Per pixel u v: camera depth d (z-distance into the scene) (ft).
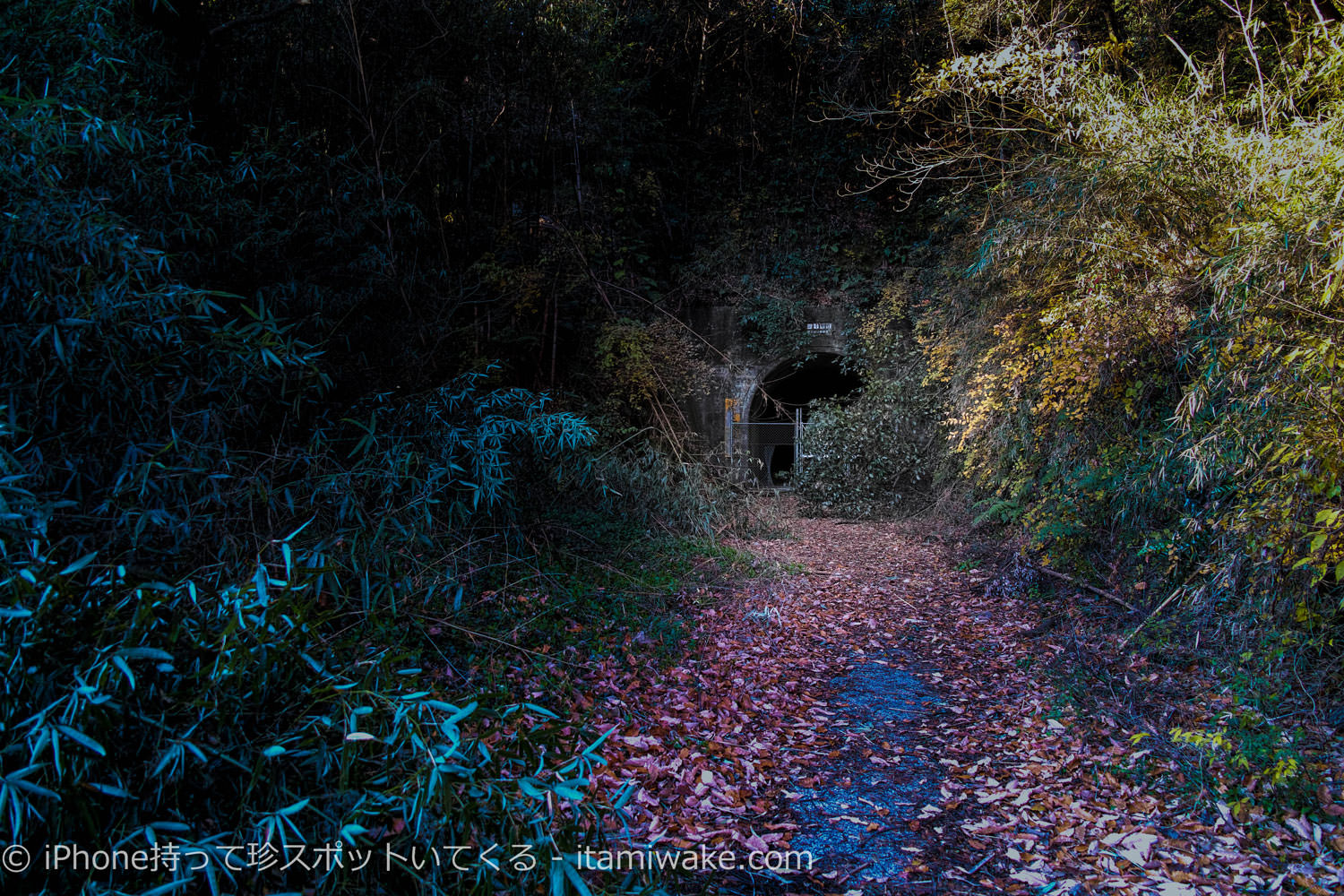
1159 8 23.84
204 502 10.28
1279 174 13.14
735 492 31.96
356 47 24.21
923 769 11.44
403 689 7.14
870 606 21.56
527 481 19.10
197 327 10.43
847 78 42.68
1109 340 17.17
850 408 39.58
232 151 19.20
